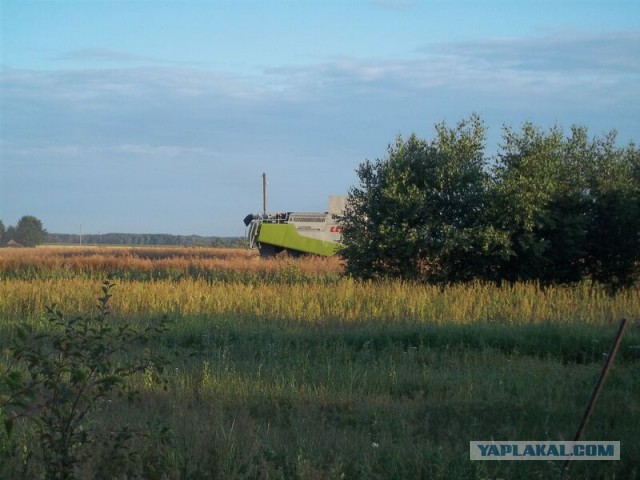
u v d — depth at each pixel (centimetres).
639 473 829
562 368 1388
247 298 2239
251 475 775
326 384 1232
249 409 1090
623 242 2759
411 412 1065
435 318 1989
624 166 2819
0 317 2009
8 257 4953
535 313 2022
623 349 1531
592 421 1013
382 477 796
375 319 1969
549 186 2650
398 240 2648
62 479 732
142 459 792
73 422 766
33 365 714
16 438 819
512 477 810
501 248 2622
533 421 1016
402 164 2741
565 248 2703
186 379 1234
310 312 2045
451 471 808
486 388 1197
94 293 2328
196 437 879
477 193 2673
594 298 2184
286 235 5397
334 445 900
